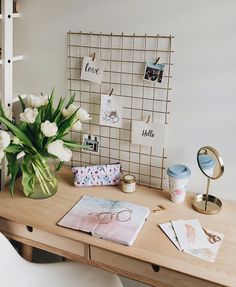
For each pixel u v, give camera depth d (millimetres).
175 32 1598
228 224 1541
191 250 1391
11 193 1683
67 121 1594
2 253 1476
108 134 1863
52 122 1621
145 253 1378
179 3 1556
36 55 1912
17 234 1600
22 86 2000
